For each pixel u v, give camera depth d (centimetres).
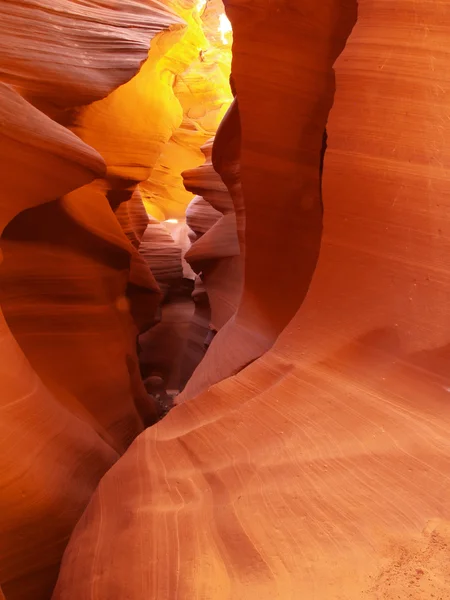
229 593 159
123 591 180
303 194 457
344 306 280
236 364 470
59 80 495
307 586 153
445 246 241
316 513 180
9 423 334
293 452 220
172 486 233
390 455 197
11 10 477
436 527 160
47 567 324
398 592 142
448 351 226
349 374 254
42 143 408
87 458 402
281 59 428
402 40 269
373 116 275
